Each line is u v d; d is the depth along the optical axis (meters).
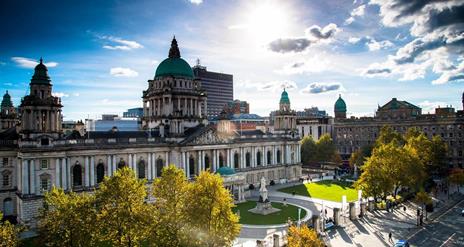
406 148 107.75
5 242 46.97
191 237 52.50
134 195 53.50
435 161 132.88
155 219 53.72
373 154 103.12
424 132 175.75
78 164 93.69
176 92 126.69
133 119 168.00
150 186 104.44
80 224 49.94
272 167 144.88
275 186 138.12
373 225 80.81
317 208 99.06
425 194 89.62
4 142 90.50
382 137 150.38
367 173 94.50
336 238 71.69
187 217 53.69
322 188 131.00
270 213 93.69
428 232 75.69
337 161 177.88
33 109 87.38
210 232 53.03
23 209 83.19
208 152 120.56
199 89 137.88
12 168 90.94
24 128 87.19
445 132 168.62
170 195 58.72
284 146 152.50
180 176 60.56
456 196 112.12
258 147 141.38
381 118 191.75
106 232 51.62
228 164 126.06
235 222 55.59
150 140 107.56
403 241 66.31
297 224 77.44
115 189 52.53
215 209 54.06
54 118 91.50
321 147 178.38
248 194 118.50
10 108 139.25
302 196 116.38
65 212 50.09
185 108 129.38
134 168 103.38
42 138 86.62
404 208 93.31
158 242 51.41
